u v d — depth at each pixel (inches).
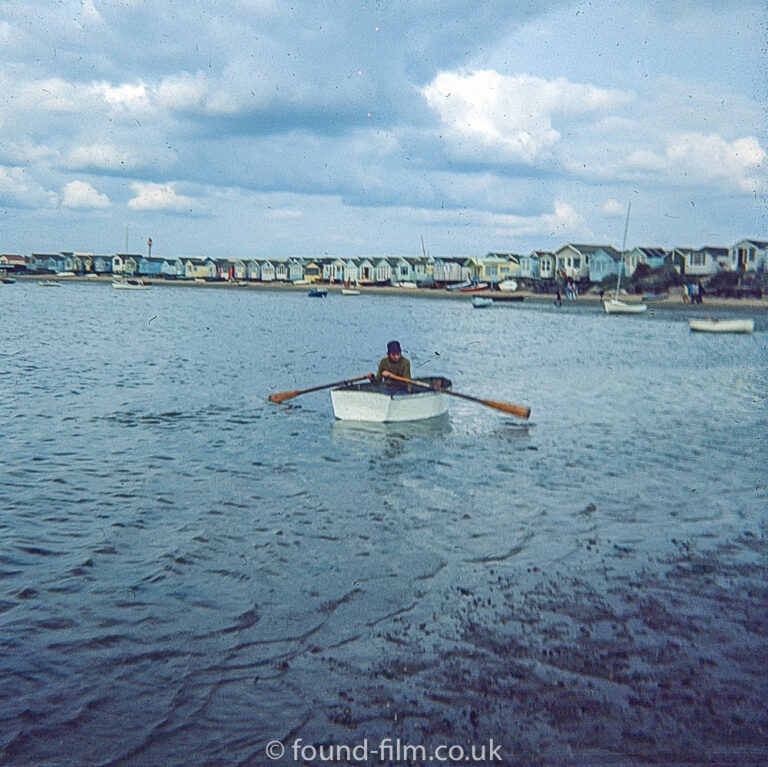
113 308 2620.6
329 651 236.4
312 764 184.7
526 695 212.5
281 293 4653.1
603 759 186.2
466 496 405.4
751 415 670.5
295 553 319.0
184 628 251.1
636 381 914.7
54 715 203.2
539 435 571.5
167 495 402.3
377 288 4571.9
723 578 294.5
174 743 192.4
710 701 210.4
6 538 332.8
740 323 1774.1
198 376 890.1
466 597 275.7
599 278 3754.9
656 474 455.5
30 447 507.8
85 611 263.0
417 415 620.7
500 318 2353.6
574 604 270.1
